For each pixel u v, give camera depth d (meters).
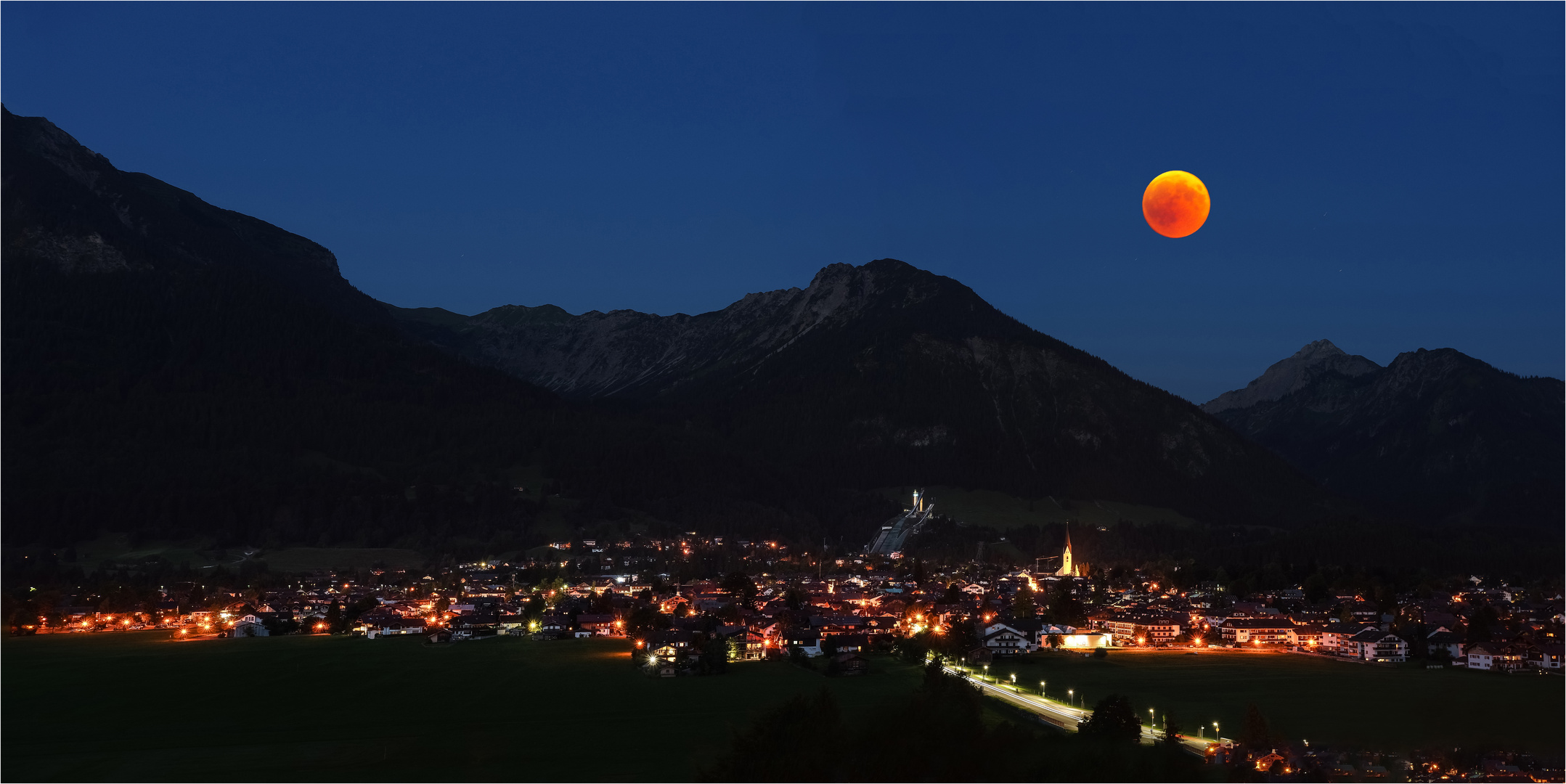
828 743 162.50
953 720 171.38
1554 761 176.12
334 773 172.75
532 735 194.88
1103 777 159.50
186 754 186.12
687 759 178.00
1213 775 164.75
